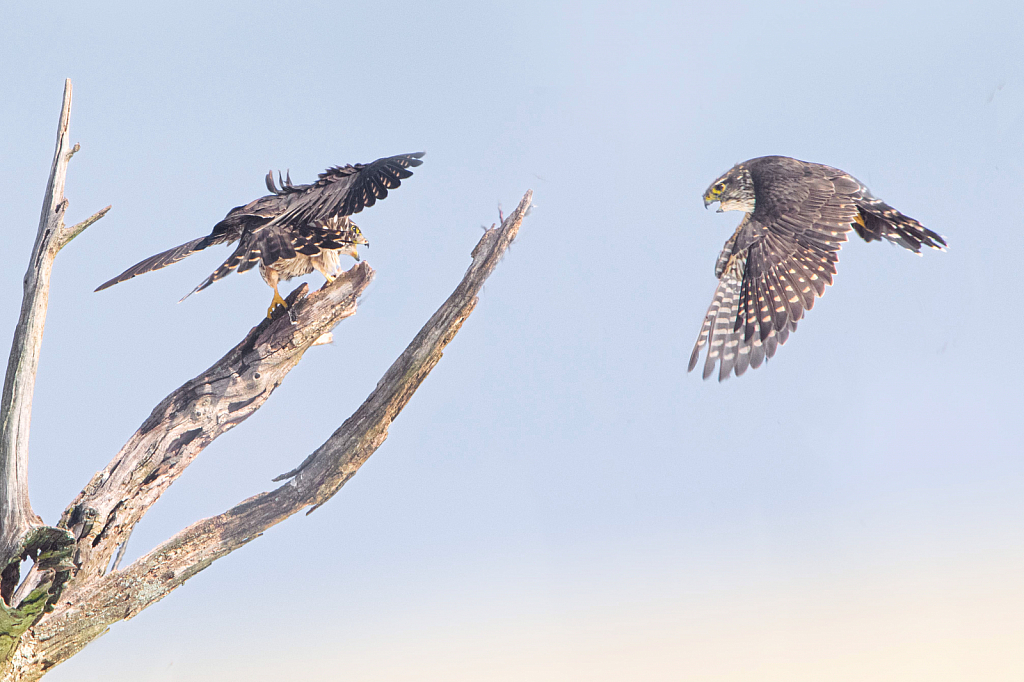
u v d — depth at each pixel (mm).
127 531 9812
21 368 9336
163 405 10234
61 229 9820
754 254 9312
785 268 9062
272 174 10984
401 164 10453
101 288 10648
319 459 10164
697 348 10875
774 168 10281
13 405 9219
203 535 9898
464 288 10078
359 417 10109
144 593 9594
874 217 10047
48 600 9055
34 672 9172
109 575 9562
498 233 10141
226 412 10320
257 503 10094
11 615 8727
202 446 10281
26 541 8914
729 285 10812
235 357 10406
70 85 10133
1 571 8930
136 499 9883
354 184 10273
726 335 10711
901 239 10039
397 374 10047
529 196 10273
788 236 9266
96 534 9578
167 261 10742
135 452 10008
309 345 10578
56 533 9000
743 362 10492
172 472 10086
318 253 9867
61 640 9219
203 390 10203
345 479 10242
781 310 8891
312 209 10172
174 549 9789
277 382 10578
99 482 9891
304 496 10164
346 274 10547
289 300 10508
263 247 9844
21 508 9078
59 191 9938
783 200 9641
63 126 10078
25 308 9523
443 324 10062
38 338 9539
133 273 10719
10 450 9109
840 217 9281
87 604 9352
